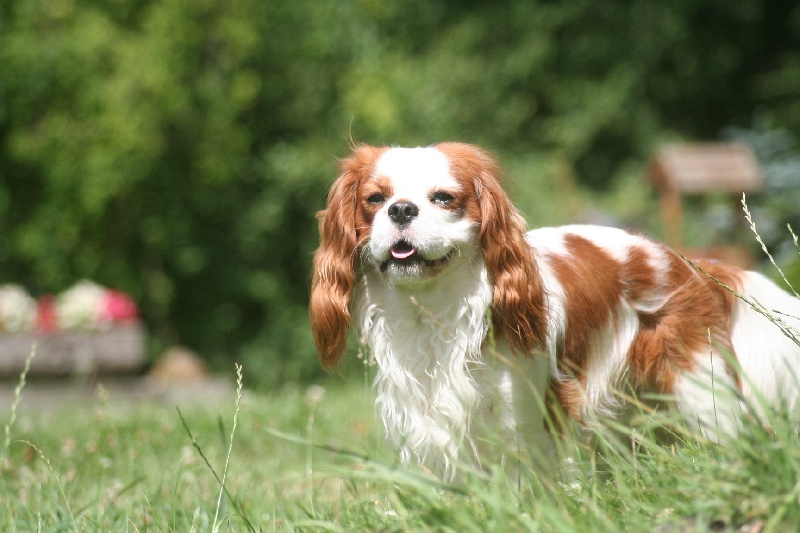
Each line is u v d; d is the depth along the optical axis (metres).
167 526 4.20
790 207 20.69
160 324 20.09
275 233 20.34
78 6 18.23
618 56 24.44
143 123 17.86
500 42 24.77
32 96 17.84
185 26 18.38
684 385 5.16
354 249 5.10
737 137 25.14
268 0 20.02
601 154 24.55
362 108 19.86
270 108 20.59
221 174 19.09
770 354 5.24
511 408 4.86
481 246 4.93
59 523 4.23
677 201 16.98
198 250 19.89
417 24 25.02
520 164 22.23
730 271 5.54
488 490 3.43
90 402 11.88
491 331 4.10
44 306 13.06
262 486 5.56
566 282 5.15
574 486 3.96
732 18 24.64
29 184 19.05
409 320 5.01
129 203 19.05
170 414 8.77
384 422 5.14
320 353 5.25
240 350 20.48
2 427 7.83
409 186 4.92
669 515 3.26
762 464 3.13
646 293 5.32
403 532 3.31
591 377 5.20
